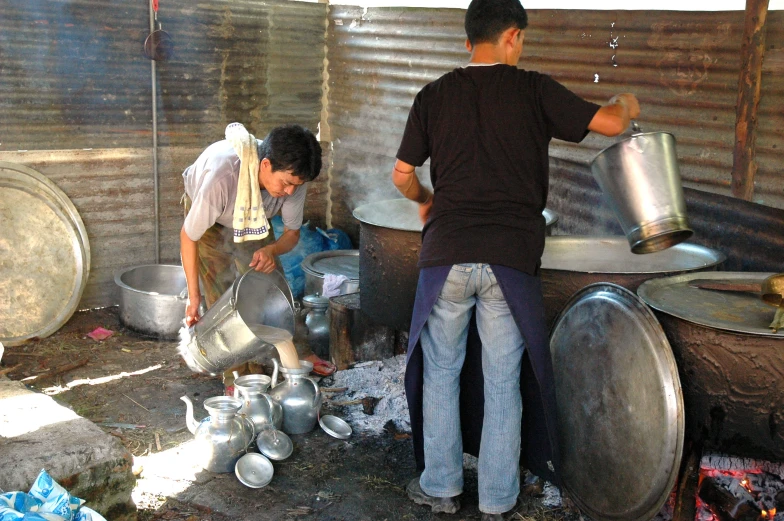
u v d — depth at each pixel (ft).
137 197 16.85
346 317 13.41
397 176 8.81
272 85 18.08
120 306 15.69
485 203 8.28
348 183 18.80
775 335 7.23
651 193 7.96
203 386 13.14
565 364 9.19
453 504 9.39
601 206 12.99
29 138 15.34
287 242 11.35
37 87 15.19
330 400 12.34
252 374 11.55
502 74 8.21
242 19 17.24
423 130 8.58
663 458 7.80
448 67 15.55
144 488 9.74
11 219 15.10
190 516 9.19
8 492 7.60
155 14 16.02
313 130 19.08
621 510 8.42
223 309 9.95
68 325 15.84
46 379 13.25
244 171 10.07
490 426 8.87
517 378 8.82
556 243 11.34
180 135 17.08
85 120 15.87
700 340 7.73
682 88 11.43
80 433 9.02
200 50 16.84
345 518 9.27
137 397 12.63
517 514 9.34
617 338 8.45
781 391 7.36
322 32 18.51
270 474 10.00
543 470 9.26
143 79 16.34
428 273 8.63
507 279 8.30
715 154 11.16
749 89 10.48
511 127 8.16
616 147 8.05
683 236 8.17
